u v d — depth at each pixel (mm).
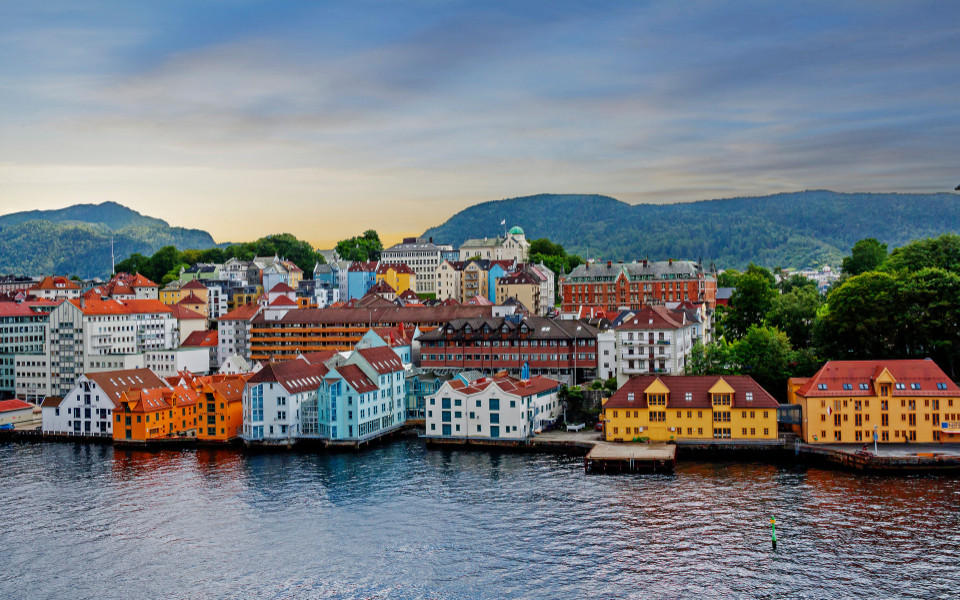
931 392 175375
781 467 169375
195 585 118125
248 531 138625
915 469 163375
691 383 188000
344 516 144875
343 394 198875
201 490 163125
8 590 117750
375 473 173375
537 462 179750
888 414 176875
